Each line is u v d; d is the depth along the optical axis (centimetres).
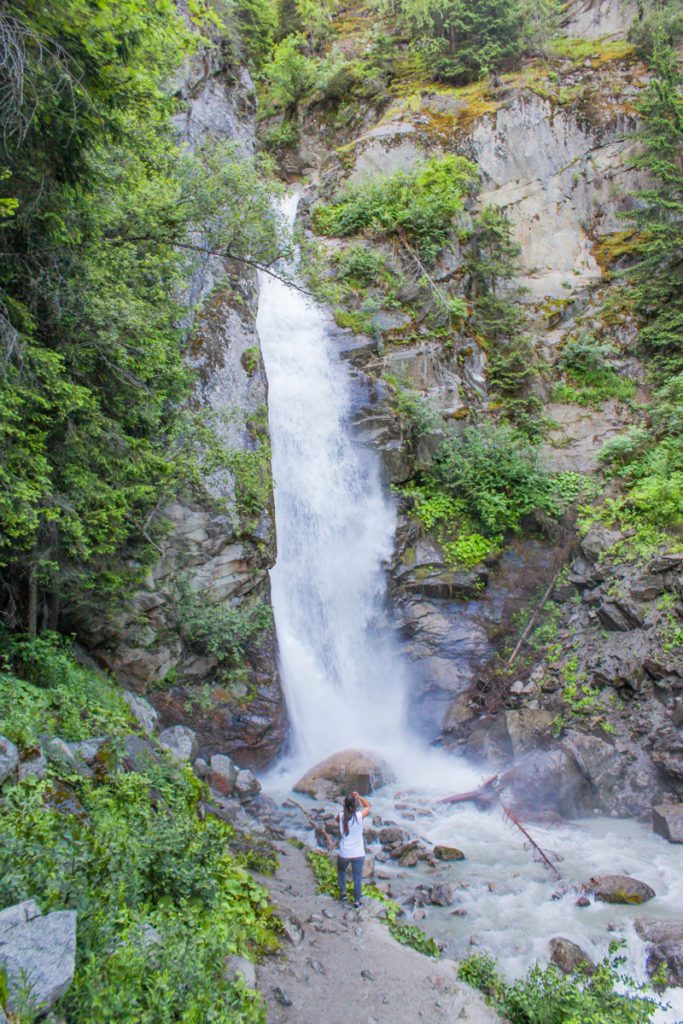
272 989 619
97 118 719
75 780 658
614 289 2153
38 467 741
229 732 1266
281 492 1634
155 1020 446
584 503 1723
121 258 955
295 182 2695
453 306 1981
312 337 1944
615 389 1981
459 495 1789
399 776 1310
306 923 750
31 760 618
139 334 935
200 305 1497
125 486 977
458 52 2580
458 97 2491
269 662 1373
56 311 820
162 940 524
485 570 1681
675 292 2041
